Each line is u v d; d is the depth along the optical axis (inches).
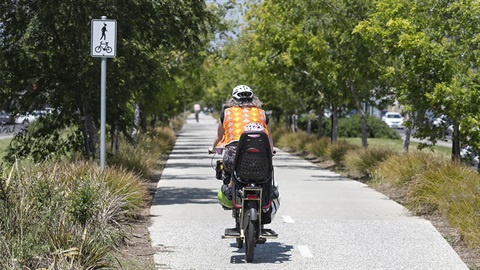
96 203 629.6
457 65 930.7
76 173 774.5
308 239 684.7
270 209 592.1
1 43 1007.0
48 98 1038.4
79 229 556.1
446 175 881.5
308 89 1811.0
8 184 573.6
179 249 634.8
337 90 1560.0
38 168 717.9
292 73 1771.7
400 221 785.6
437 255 616.4
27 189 599.5
